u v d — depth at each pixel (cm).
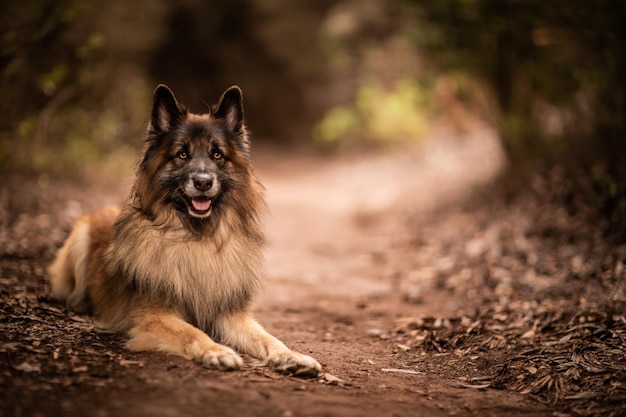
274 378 479
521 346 585
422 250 1088
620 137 1005
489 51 1188
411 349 618
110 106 1595
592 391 474
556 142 1170
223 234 572
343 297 855
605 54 973
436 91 1512
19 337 503
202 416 381
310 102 3441
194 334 516
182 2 2958
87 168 1382
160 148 570
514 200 1143
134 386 423
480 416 439
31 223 922
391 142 2389
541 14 1022
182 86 3244
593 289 725
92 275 635
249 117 3603
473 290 825
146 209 564
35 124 1170
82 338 534
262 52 3481
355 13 2808
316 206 1719
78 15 1180
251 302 598
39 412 368
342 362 557
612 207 921
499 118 1256
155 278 551
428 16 1208
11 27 969
